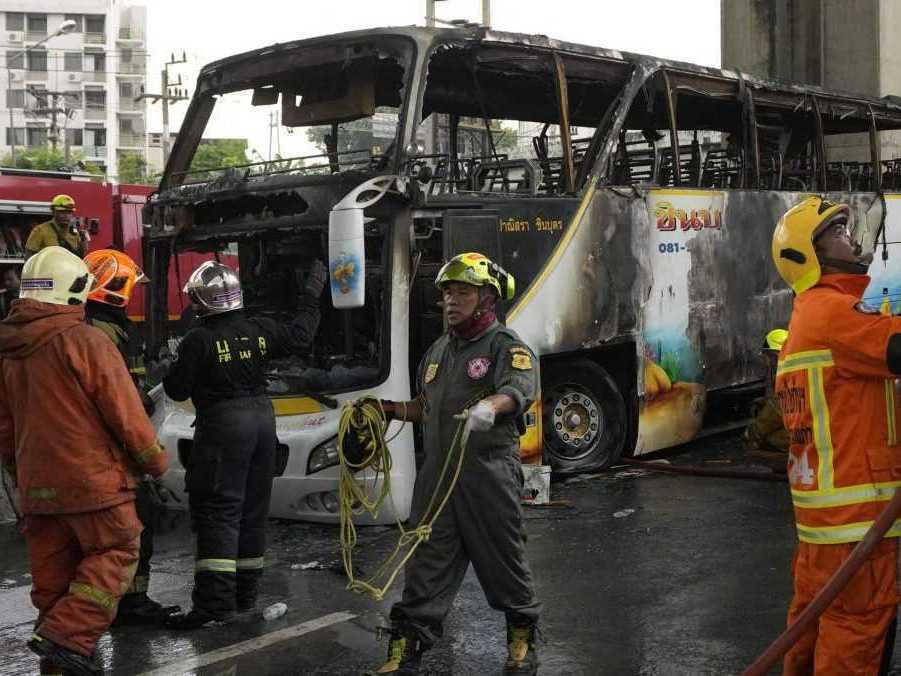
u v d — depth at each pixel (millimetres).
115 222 19844
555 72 9070
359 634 5578
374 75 8672
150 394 8539
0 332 4688
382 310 7582
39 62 84750
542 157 11336
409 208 7617
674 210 10023
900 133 17484
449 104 10281
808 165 12688
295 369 7840
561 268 8812
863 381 3609
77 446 4617
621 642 5273
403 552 7090
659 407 9836
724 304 10625
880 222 13180
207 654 5355
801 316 3730
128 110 89562
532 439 8586
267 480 5953
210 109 9320
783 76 20484
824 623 3639
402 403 5004
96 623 4621
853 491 3596
